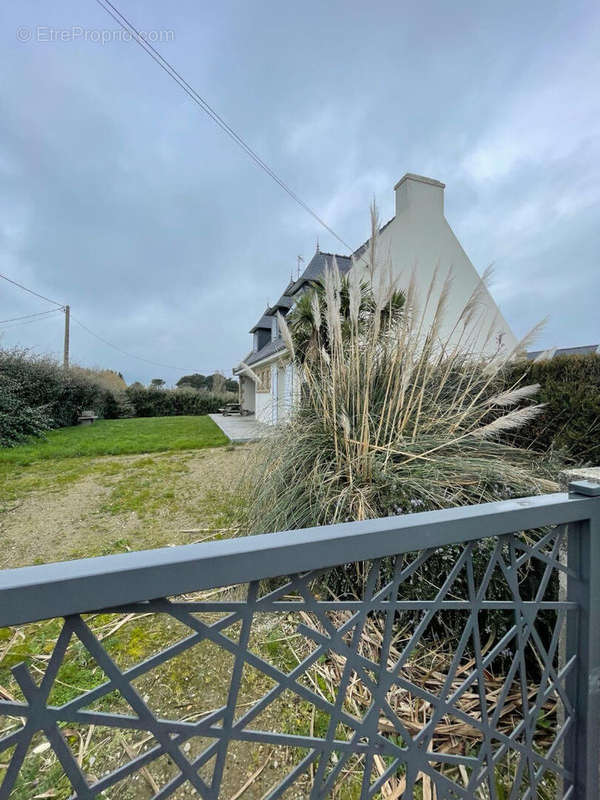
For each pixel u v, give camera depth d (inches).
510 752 44.9
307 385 111.7
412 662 56.3
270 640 63.5
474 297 110.7
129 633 66.6
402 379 94.2
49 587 18.7
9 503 134.7
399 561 28.1
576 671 34.7
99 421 466.0
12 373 293.1
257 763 44.5
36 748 46.2
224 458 210.5
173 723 22.4
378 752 28.4
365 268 120.1
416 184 271.0
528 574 55.1
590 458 111.7
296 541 24.0
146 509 127.0
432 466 78.4
